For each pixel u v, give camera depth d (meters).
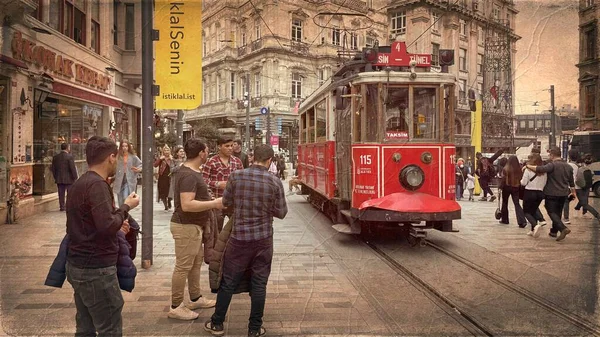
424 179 6.37
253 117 10.13
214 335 3.48
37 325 3.44
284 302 4.17
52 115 6.60
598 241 6.72
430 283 4.64
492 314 3.76
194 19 5.44
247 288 3.54
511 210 11.20
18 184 6.17
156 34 5.46
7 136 6.34
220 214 5.30
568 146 7.34
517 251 6.18
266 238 3.47
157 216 8.70
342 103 6.58
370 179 6.39
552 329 3.58
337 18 9.61
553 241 6.92
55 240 5.32
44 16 6.32
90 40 6.79
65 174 5.74
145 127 5.44
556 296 4.18
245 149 9.94
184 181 3.78
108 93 6.99
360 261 5.52
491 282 4.67
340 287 4.58
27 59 6.15
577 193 8.70
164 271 5.21
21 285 4.27
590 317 3.68
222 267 3.50
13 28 5.91
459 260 5.61
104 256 2.74
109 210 2.70
